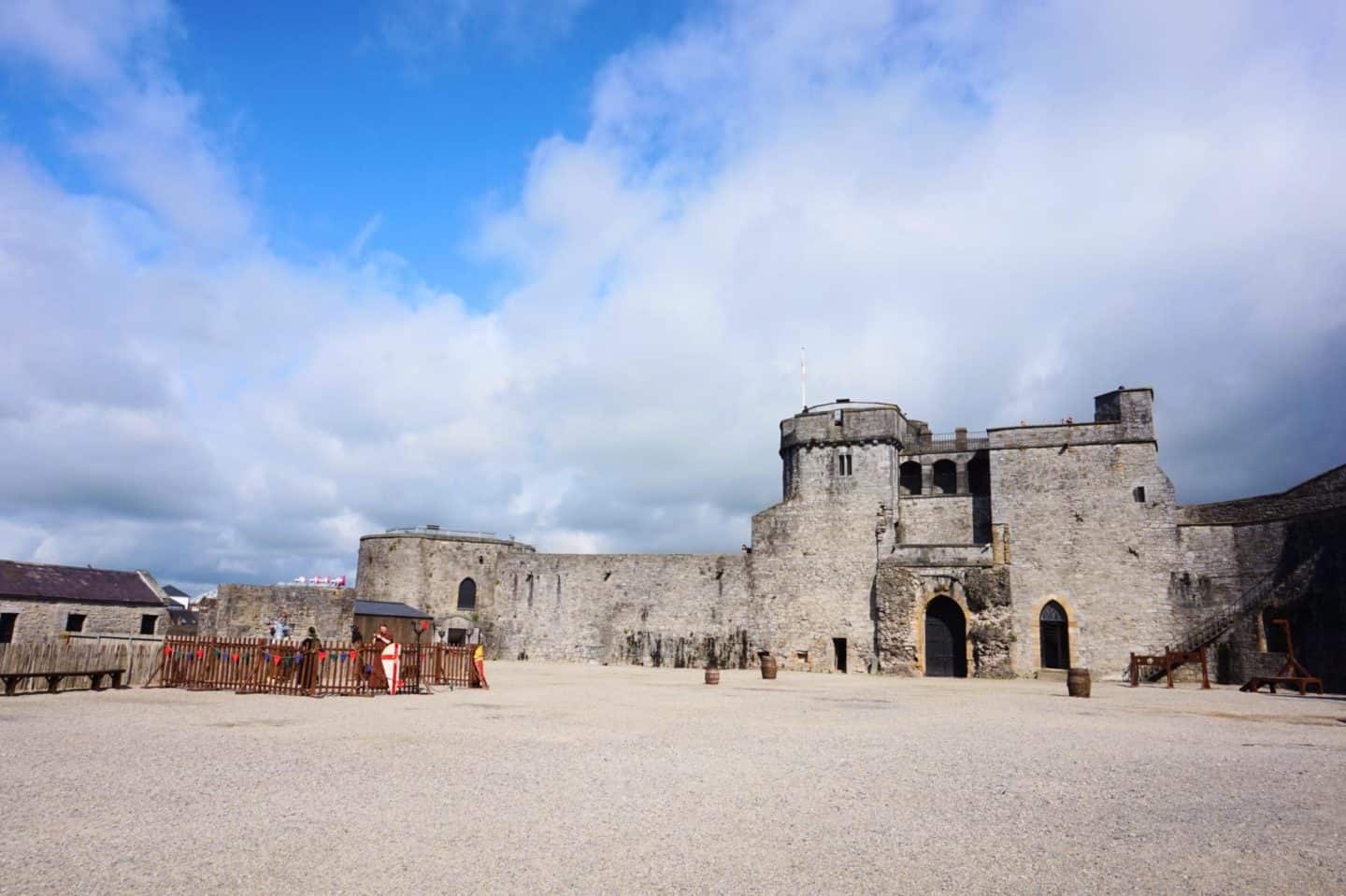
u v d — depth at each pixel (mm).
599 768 13453
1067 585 47156
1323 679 37531
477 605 62406
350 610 54125
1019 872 8328
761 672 46625
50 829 9180
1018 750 16219
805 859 8641
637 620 56531
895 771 13703
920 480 55406
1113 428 47938
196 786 11500
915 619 49531
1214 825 10328
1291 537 40562
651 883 7793
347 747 15117
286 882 7605
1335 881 8164
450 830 9469
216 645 27141
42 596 43656
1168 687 38812
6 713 19484
